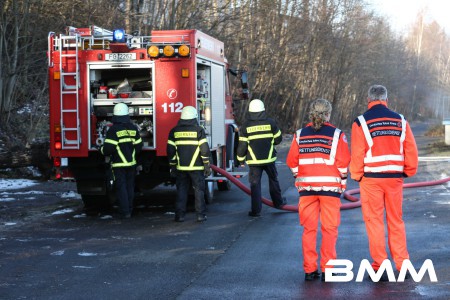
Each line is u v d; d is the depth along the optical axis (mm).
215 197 14234
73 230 10195
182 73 11664
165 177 12211
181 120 10922
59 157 11977
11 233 9930
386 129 6848
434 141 38031
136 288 6602
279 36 39281
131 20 24047
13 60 21672
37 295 6398
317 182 6895
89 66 11781
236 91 35375
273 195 11781
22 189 15266
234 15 28891
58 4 22047
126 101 11852
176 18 26750
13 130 22594
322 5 46562
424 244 8523
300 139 7031
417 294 6211
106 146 11211
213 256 8094
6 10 21281
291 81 46000
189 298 6199
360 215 11305
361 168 6895
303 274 7105
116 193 11406
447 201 12633
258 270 7309
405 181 16641
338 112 64938
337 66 53406
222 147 14461
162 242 9109
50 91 11859
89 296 6336
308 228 6895
